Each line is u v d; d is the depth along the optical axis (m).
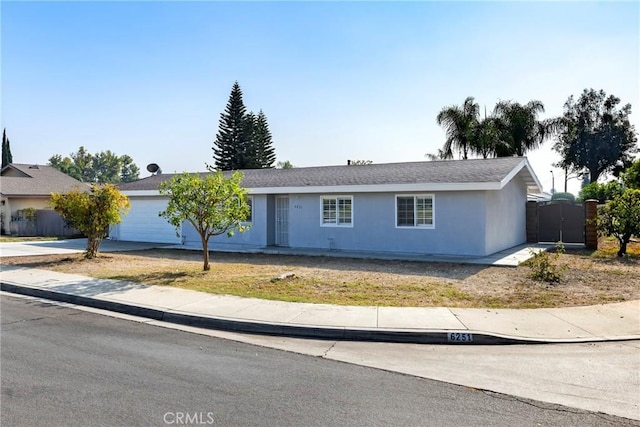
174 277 11.19
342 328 6.73
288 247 18.36
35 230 29.25
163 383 4.77
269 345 6.30
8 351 5.84
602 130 52.22
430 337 6.51
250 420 3.93
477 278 10.97
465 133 34.50
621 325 7.03
